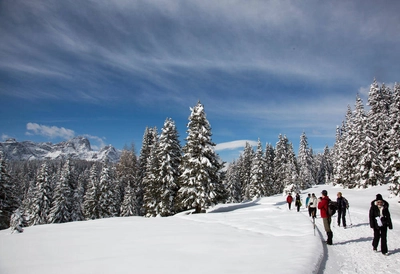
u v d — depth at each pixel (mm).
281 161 64812
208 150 27688
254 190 53844
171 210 30844
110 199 42688
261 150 55062
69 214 42219
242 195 64750
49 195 43250
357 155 43250
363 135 40875
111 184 44156
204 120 29375
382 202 8406
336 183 54688
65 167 44438
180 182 28406
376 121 44406
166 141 32562
